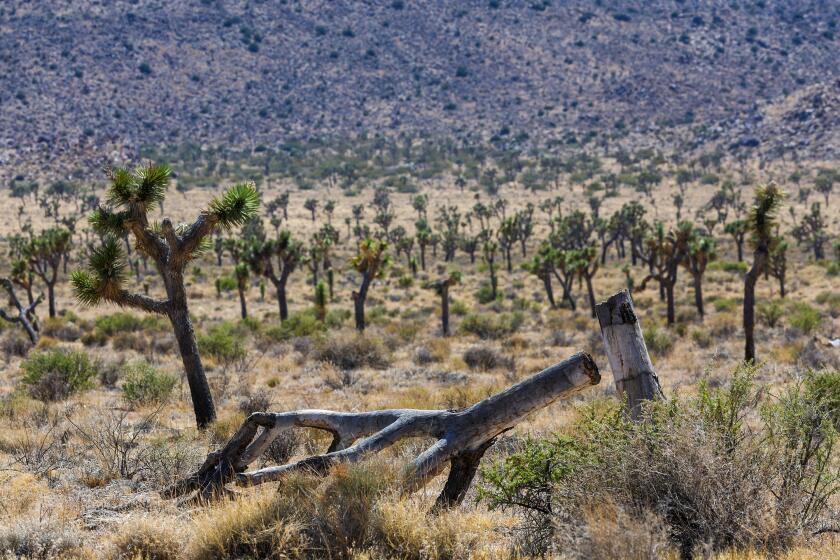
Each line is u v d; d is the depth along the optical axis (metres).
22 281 47.84
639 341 7.09
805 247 119.31
